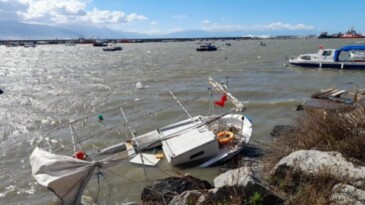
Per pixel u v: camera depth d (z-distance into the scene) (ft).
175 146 49.55
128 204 37.37
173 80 136.77
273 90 107.24
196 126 52.60
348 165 28.53
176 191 37.63
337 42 529.86
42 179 35.24
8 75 174.81
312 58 160.15
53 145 61.11
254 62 204.74
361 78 127.54
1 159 55.26
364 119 34.50
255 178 28.50
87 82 138.41
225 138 51.85
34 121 77.46
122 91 113.70
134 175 46.62
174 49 454.81
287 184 28.89
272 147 41.29
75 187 35.99
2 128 72.08
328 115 36.91
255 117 74.69
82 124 73.20
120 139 62.23
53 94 111.34
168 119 74.90
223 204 27.22
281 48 389.60
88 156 49.21
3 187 45.42
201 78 139.95
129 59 268.00
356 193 24.70
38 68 212.43
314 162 29.48
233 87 114.42
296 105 84.23
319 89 107.65
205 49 352.90
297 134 38.52
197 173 46.26
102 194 42.27
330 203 24.53
